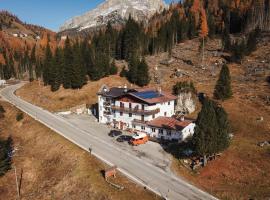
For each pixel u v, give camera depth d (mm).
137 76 119438
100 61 131000
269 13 178000
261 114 82438
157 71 129375
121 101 86438
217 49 155375
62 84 127625
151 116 81625
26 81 190125
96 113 103688
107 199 51781
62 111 106438
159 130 77562
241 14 189250
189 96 93750
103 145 73500
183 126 75312
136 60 124562
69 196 57219
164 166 61844
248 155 62625
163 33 166875
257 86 103062
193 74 122188
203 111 58750
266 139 70250
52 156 72250
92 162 63594
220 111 60906
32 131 87875
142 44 164875
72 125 90812
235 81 111375
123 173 58750
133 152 69250
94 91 119188
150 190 52562
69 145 73062
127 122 85750
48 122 93375
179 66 134750
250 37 143375
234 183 54062
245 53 137250
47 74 137125
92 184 56438
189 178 56781
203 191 52344
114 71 134875
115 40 168875
